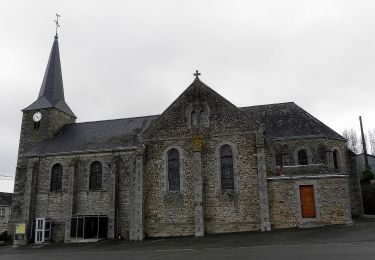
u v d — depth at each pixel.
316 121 27.42
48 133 32.25
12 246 26.69
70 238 25.94
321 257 11.68
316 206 20.61
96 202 26.94
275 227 21.06
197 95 24.28
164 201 23.09
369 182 34.78
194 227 22.25
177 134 23.92
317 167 22.31
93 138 29.94
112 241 23.92
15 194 31.12
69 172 27.73
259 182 21.62
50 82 35.28
